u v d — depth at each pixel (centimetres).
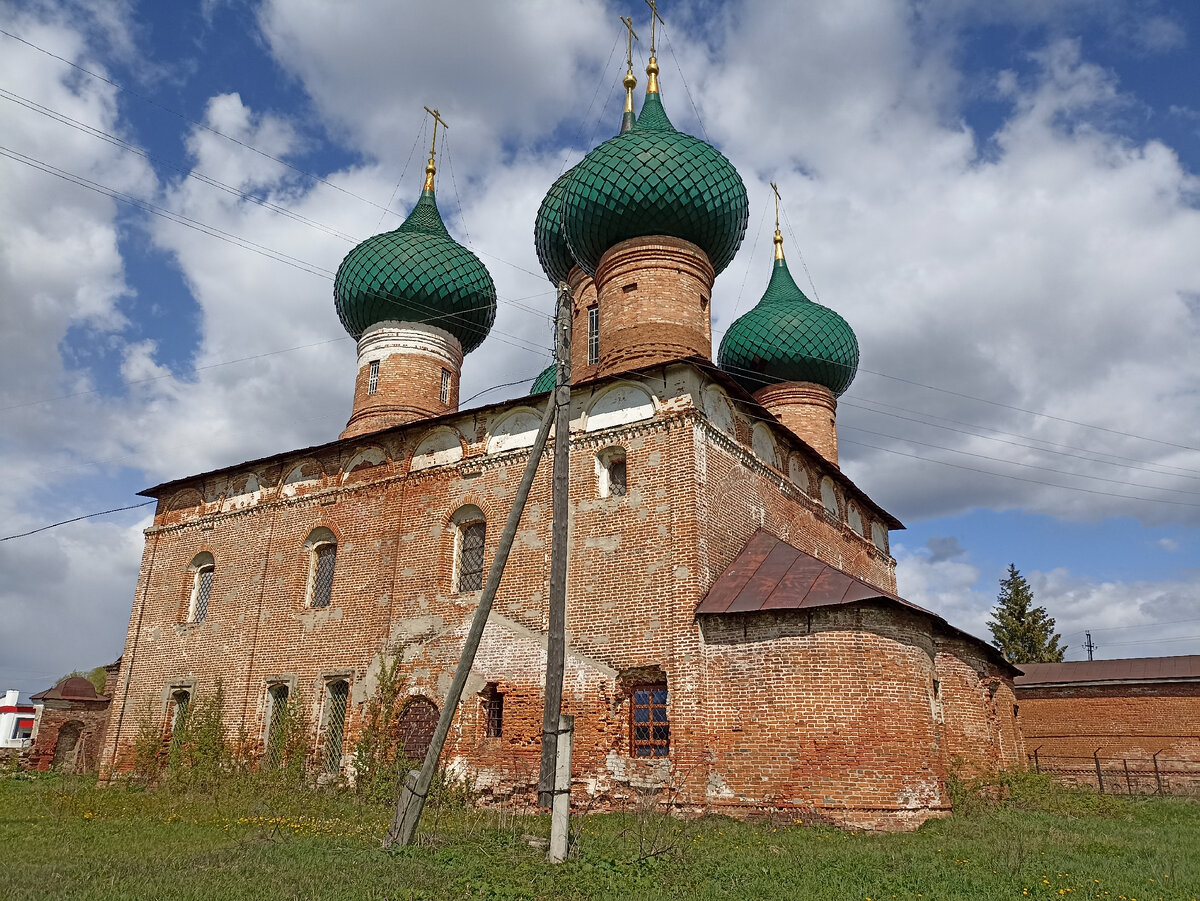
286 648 2339
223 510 2678
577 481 2008
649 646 1784
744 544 1994
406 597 2166
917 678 1725
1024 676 3294
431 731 2012
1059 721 3167
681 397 1917
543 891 912
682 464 1869
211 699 2427
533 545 2017
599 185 2394
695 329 2347
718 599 1772
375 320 2984
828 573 1762
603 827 1442
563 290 1414
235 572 2559
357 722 2123
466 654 1273
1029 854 1224
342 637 2242
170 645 2620
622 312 2353
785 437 2339
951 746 1997
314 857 1101
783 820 1577
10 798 1920
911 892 958
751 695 1689
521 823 1484
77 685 3234
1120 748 3038
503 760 1878
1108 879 1044
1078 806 2017
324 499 2438
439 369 2967
